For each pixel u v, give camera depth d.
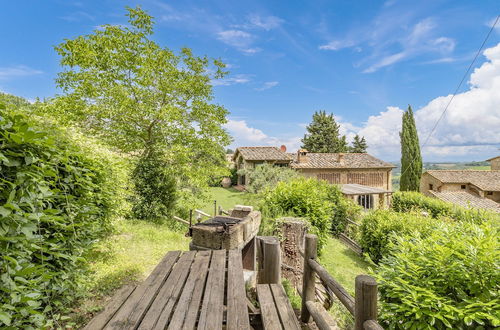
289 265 5.66
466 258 2.80
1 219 1.79
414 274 3.04
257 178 16.95
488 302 2.48
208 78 12.52
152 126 11.62
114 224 5.57
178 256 3.15
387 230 8.39
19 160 2.02
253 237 4.10
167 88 11.30
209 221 3.93
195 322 1.80
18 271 1.88
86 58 10.35
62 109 9.90
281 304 2.27
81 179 3.03
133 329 1.64
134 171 9.72
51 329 2.66
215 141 12.62
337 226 12.72
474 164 49.38
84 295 3.27
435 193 22.25
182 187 11.39
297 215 7.43
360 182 25.61
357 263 8.98
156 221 9.75
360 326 1.66
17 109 2.60
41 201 2.24
